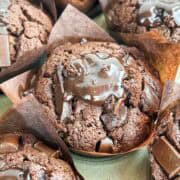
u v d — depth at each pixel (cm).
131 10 40
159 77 38
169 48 37
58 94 35
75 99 35
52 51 37
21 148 33
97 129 34
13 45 36
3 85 35
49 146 34
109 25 41
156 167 33
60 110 34
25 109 33
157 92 36
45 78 36
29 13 38
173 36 39
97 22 43
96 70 35
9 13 37
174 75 38
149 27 39
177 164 32
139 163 35
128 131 35
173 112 34
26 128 34
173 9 39
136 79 35
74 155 36
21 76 36
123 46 38
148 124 35
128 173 35
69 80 35
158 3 39
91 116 34
